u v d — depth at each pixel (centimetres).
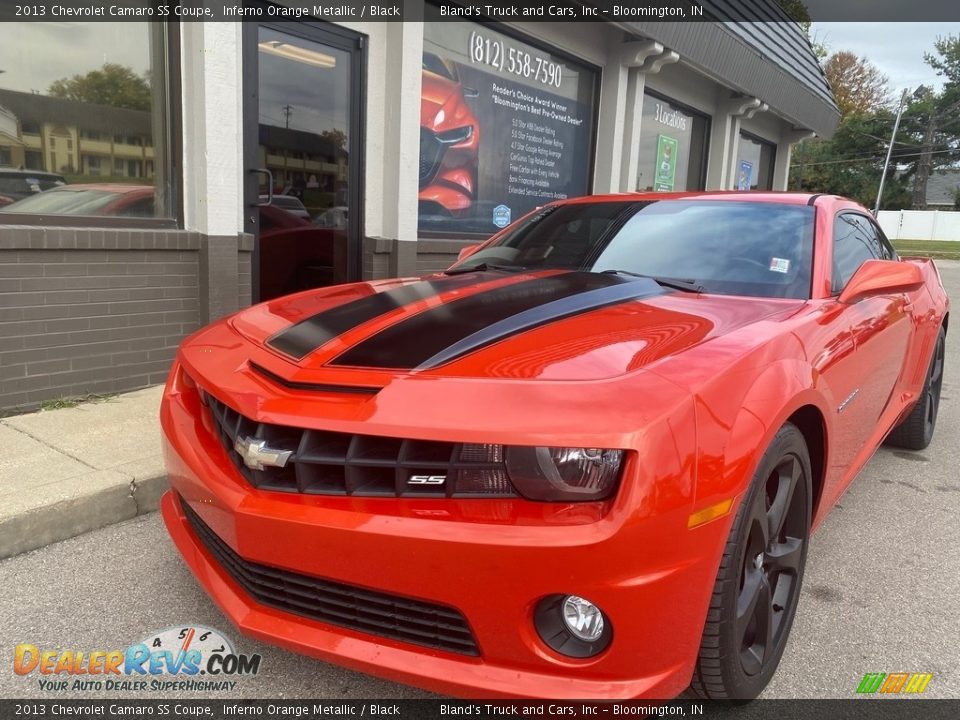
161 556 284
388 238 618
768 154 1396
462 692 171
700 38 876
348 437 181
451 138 688
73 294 421
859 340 274
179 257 470
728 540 179
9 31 394
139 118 455
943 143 6631
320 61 554
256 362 214
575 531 160
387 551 169
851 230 343
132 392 454
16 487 304
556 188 833
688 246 303
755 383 193
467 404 173
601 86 859
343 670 220
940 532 338
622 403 169
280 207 545
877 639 246
